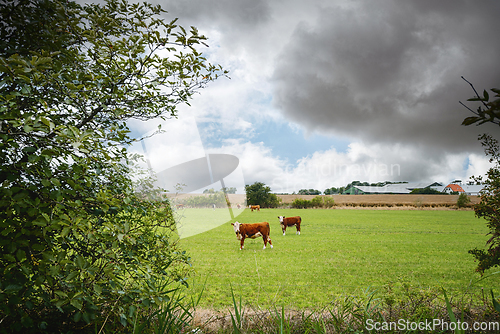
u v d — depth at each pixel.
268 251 13.80
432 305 3.21
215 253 12.97
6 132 1.90
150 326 2.72
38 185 2.13
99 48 2.35
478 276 8.33
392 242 17.39
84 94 2.21
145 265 2.56
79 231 1.99
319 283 7.68
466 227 25.89
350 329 2.77
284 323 2.92
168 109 2.87
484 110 1.27
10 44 2.17
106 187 2.51
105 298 2.26
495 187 3.50
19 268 1.85
